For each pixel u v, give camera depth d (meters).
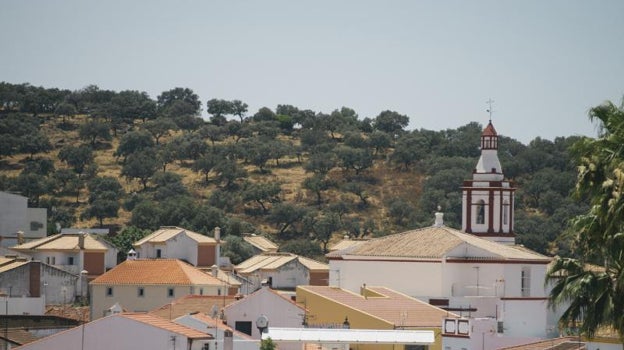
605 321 141.25
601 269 148.25
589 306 142.50
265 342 199.12
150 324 199.38
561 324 144.62
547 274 147.12
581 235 142.50
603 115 144.50
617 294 141.00
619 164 138.50
